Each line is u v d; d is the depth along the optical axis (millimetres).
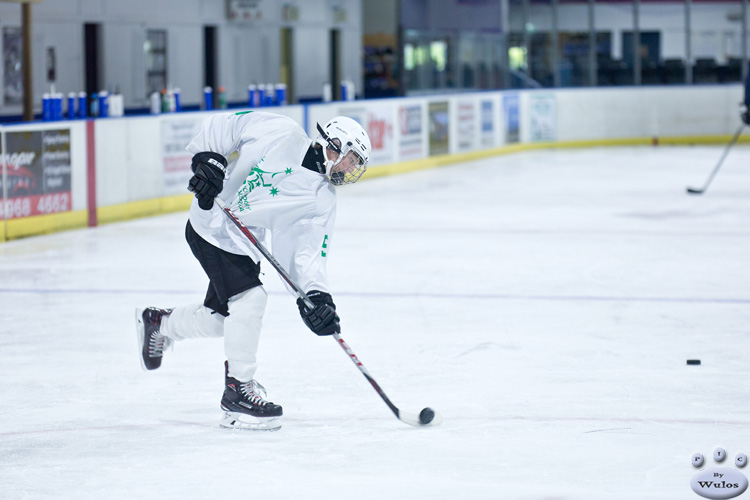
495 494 9078
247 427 10992
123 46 40438
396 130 42562
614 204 32906
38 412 11727
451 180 40469
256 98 37094
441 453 10219
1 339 15500
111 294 18969
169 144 30844
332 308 10500
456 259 22891
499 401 12133
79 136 27453
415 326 16344
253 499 8969
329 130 10430
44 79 37031
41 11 36531
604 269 21562
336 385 12852
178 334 11414
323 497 9008
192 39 44000
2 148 25000
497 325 16406
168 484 9352
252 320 10805
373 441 10602
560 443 10531
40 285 19875
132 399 12258
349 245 24922
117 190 28953
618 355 14469
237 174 10797
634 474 9602
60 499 8992
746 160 47844
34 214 26141
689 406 11922
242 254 10711
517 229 27656
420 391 12586
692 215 30172
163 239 25844
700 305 17938
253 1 46938
